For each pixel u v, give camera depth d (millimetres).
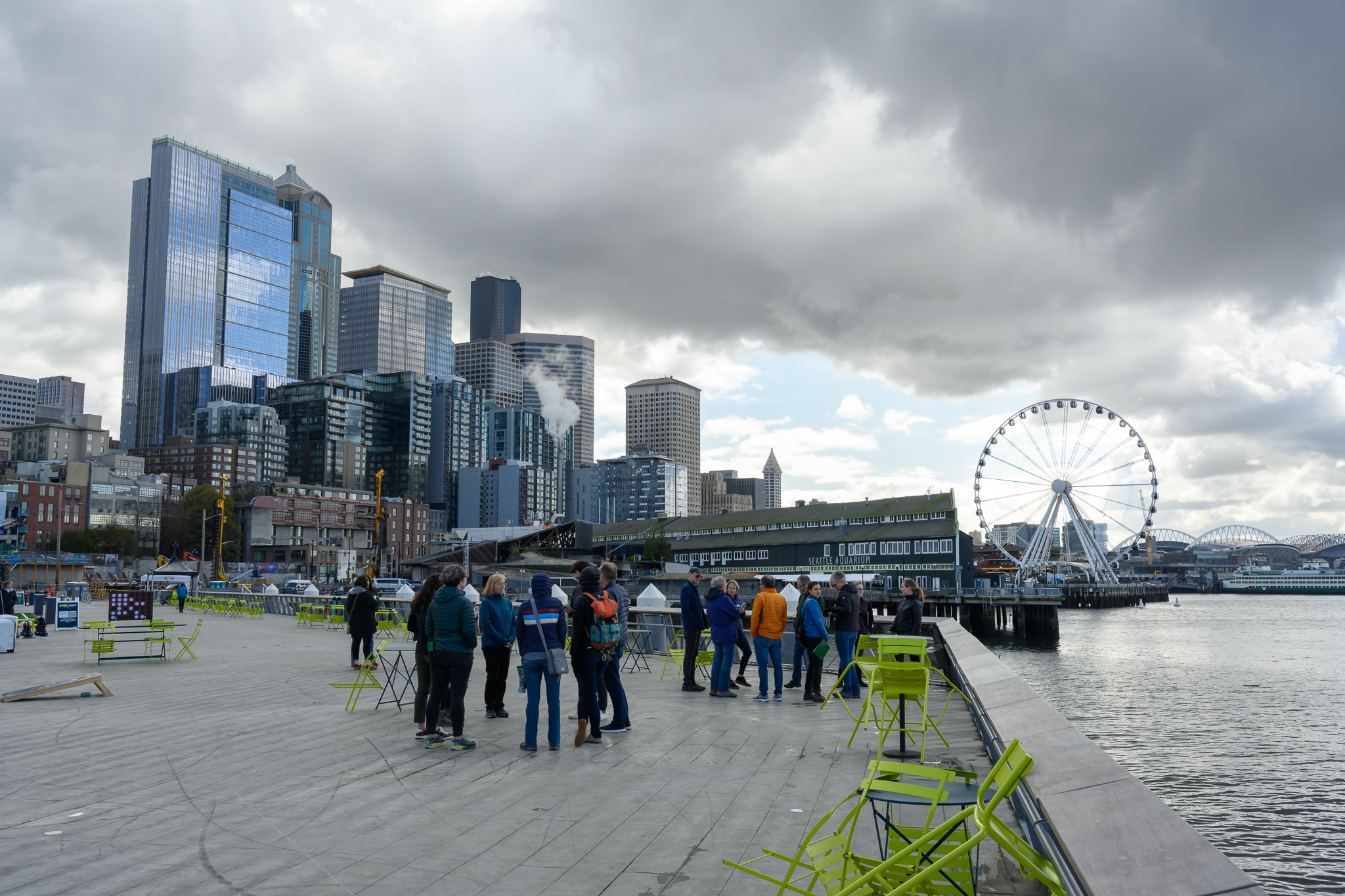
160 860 6395
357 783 8711
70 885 5871
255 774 9148
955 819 4102
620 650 11625
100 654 20812
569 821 7355
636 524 160500
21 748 10648
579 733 10445
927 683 9688
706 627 18500
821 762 9531
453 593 10406
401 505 199625
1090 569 163375
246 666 20625
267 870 6160
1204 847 3312
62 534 146125
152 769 9414
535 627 10297
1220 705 46281
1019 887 5660
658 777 8875
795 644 16172
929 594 108562
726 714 12945
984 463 132250
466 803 7938
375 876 6031
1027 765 4027
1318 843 23141
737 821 7297
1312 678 57062
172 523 164000
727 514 151000
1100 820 3850
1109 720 41969
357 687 13766
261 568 147500
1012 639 94500
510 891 5727
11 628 24234
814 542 128875
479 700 14602
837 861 4789
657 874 6055
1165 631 104125
